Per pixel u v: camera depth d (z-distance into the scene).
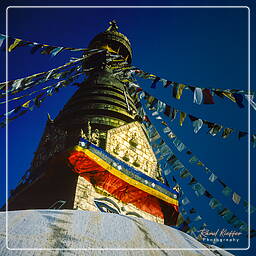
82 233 5.92
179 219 10.73
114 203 19.08
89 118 23.00
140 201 20.25
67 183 19.22
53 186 19.91
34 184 20.52
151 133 12.73
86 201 17.91
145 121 13.25
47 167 19.48
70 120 23.53
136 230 6.59
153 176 22.00
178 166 11.68
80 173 18.77
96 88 26.67
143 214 20.38
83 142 18.50
